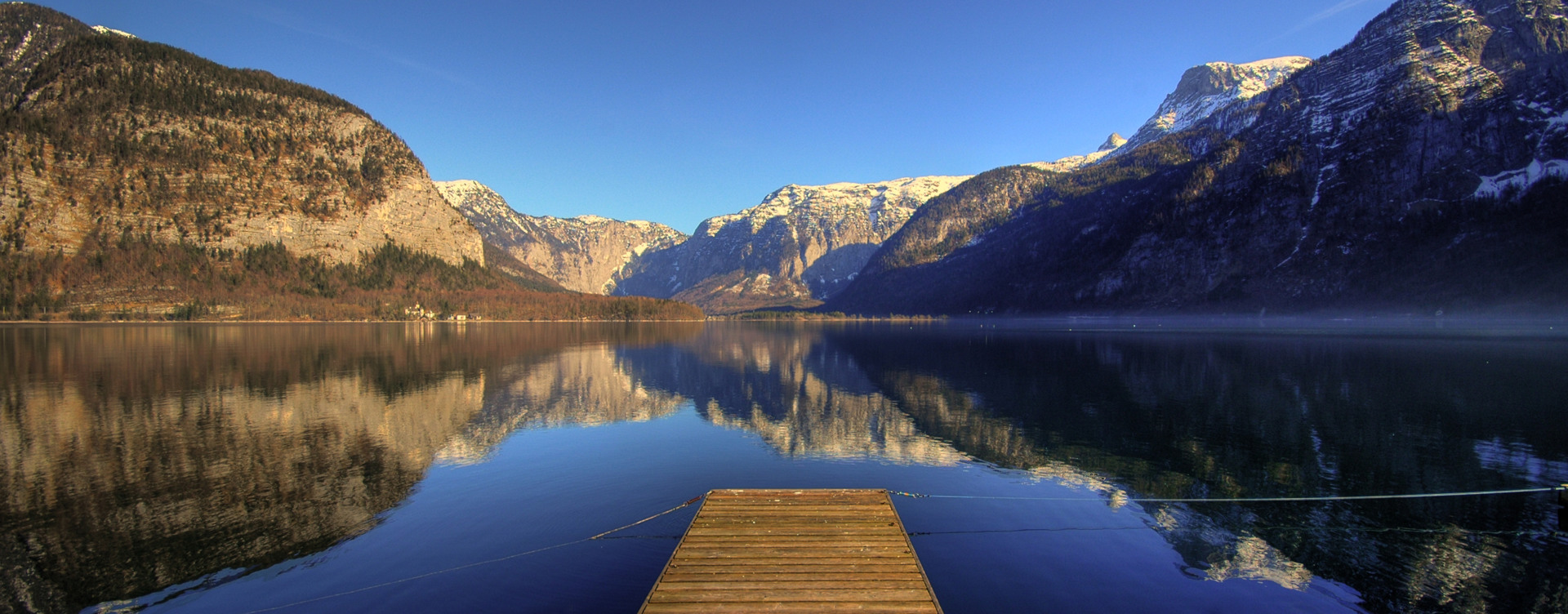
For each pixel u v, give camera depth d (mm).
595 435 32844
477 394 46000
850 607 13141
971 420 36688
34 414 36406
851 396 46406
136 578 16031
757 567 15008
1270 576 16562
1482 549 18141
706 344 108688
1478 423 34469
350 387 48031
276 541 18328
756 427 35094
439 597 15148
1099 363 68062
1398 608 14852
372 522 19953
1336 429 33219
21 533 18844
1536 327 119000
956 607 14938
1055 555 17891
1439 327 126188
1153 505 21938
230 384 48844
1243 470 25922
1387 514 20844
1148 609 14836
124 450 28281
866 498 20219
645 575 16359
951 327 197000
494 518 20375
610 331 162500
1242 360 67500
